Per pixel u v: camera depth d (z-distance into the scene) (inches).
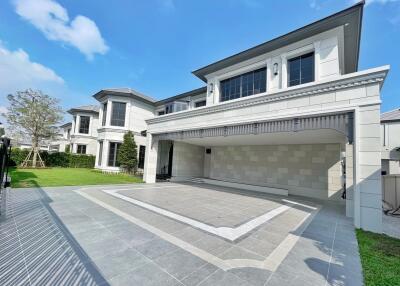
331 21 365.4
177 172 627.2
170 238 168.4
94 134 1073.5
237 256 141.6
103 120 815.7
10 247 139.6
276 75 443.5
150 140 564.4
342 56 420.2
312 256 146.3
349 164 261.6
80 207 252.5
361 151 237.3
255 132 347.3
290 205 341.1
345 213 294.0
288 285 108.4
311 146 458.0
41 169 742.5
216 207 294.0
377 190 223.3
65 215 217.0
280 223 230.2
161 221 213.2
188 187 502.0
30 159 834.8
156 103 853.8
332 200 413.7
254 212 276.4
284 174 491.5
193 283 106.3
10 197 282.4
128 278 108.4
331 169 426.3
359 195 232.5
